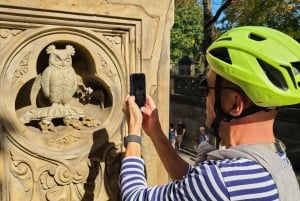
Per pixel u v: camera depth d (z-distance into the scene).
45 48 1.42
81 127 1.48
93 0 1.42
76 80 1.45
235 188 0.87
